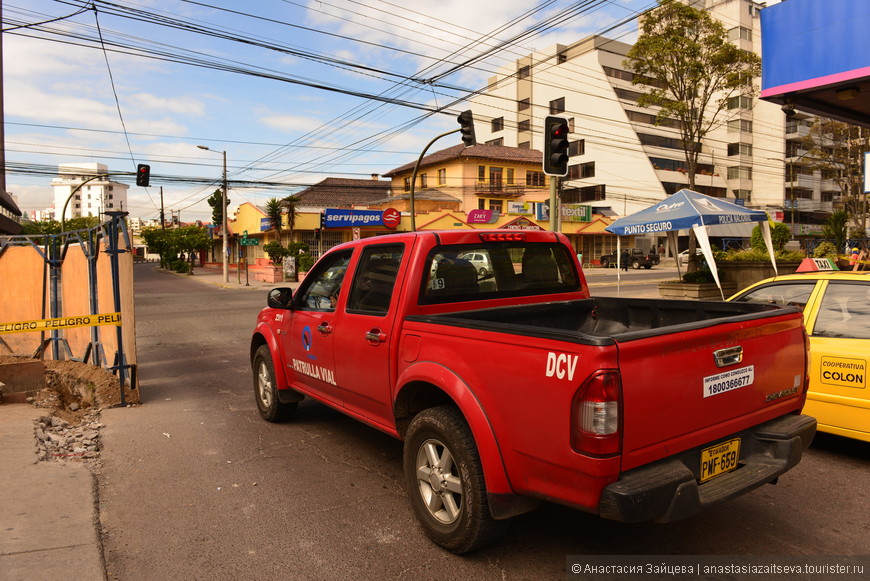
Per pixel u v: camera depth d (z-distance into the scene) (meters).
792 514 3.67
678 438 2.65
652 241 58.97
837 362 4.55
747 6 59.06
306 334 4.82
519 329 2.74
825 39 9.84
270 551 3.24
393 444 5.11
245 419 5.95
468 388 2.99
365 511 3.76
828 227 20.14
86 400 6.96
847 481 4.22
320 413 6.14
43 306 9.12
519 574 2.99
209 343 11.69
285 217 37.88
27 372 7.14
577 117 62.12
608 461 2.39
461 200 48.78
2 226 25.22
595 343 2.39
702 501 2.59
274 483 4.23
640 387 2.48
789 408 3.32
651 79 26.23
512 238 4.24
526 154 53.12
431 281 3.78
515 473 2.79
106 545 3.31
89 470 4.38
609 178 60.38
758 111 65.25
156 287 32.28
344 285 4.35
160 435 5.39
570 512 3.72
